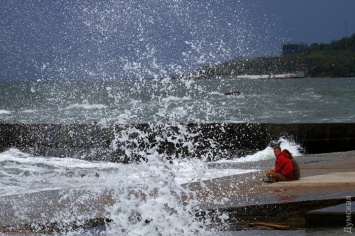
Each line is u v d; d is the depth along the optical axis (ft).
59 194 55.16
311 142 129.49
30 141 131.64
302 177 61.11
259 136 128.47
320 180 58.08
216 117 223.10
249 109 267.39
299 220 45.96
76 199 52.29
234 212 45.57
